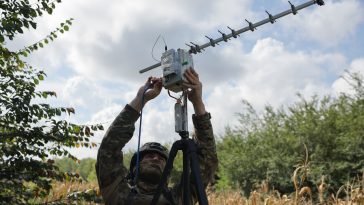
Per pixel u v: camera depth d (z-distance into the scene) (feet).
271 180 54.44
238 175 58.49
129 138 8.64
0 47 16.14
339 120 53.11
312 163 50.52
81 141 16.49
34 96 16.06
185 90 8.23
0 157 15.07
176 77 8.01
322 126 53.26
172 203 8.54
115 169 8.60
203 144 8.88
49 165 15.66
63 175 16.34
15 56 16.53
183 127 8.10
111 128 8.63
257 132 63.52
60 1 15.93
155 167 8.87
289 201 23.47
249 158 57.88
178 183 9.04
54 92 16.44
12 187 14.85
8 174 14.67
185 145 8.02
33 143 15.57
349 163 48.78
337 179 48.52
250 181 56.85
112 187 8.50
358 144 49.65
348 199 22.76
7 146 15.20
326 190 44.52
